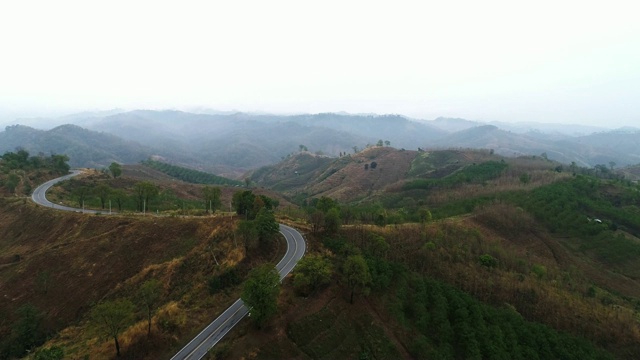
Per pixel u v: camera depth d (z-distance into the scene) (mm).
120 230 99875
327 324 66500
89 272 87062
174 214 120938
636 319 88562
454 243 108938
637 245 127250
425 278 86875
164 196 166500
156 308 70562
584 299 93375
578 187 176500
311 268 73062
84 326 72062
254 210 102062
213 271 79812
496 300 86125
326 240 97188
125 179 189625
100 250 93000
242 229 84625
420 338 70188
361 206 185000
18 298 81562
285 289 72625
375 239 95875
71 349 62062
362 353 64625
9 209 123875
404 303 78062
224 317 66188
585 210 155375
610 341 80375
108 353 56906
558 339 75188
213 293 73625
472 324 74750
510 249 122875
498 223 138500
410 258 95375
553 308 85375
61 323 74812
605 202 160500
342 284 77125
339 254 89312
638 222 141625
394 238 103562
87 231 103062
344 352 63750
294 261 85500
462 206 161250
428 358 66875
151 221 102812
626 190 172375
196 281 78250
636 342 80188
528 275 101375
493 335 72625
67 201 136000
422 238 106250
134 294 77688
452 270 93250
